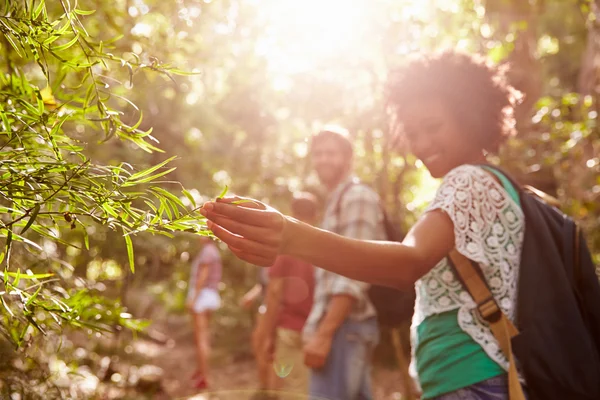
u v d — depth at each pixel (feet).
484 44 15.17
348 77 17.52
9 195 3.04
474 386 4.72
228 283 27.58
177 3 7.25
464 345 4.78
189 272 24.94
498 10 15.69
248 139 22.36
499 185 4.83
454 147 5.12
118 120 3.40
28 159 3.16
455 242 4.50
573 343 4.59
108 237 11.68
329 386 9.65
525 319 4.63
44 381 5.22
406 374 13.53
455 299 4.82
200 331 21.24
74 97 3.62
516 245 4.76
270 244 3.25
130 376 17.52
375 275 3.78
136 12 7.17
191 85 15.75
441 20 14.96
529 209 4.88
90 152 6.58
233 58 13.46
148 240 14.43
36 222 3.70
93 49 3.38
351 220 9.99
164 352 24.73
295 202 13.83
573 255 4.97
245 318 26.37
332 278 9.92
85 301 4.40
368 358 9.94
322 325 9.64
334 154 11.07
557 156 12.16
